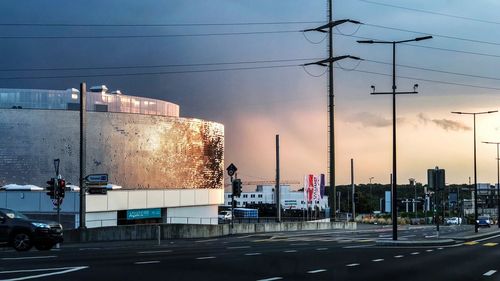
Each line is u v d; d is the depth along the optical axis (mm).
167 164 68188
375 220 96000
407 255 23703
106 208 55906
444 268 18359
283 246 29078
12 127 60094
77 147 61719
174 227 41312
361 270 17031
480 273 17031
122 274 14805
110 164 63000
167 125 68375
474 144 55781
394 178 32812
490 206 117750
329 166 60875
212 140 75125
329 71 60750
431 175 38719
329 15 61094
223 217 86312
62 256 20594
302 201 143875
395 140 33000
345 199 165375
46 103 68688
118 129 63812
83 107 36094
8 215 24469
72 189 55938
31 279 13641
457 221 102875
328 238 39469
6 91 68250
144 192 62031
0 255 21078
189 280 13773
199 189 71812
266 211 101062
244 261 19250
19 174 59906
